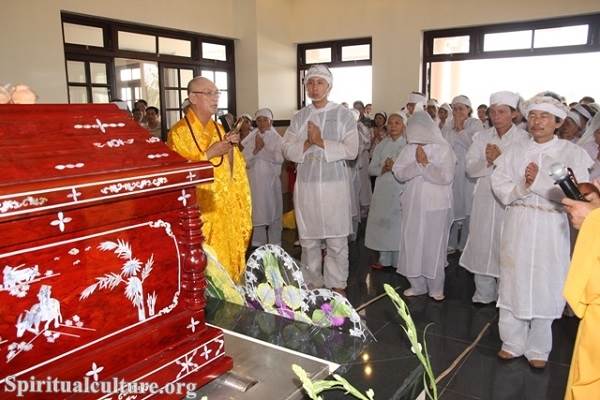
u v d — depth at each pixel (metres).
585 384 1.22
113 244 0.91
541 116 2.10
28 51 4.70
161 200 0.98
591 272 1.15
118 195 0.86
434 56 6.97
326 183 2.99
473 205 3.00
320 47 7.91
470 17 6.45
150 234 0.98
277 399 1.06
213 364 1.11
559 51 6.09
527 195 2.15
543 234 2.12
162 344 1.02
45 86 4.86
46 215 0.79
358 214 4.90
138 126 1.07
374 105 7.36
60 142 0.90
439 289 3.16
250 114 7.49
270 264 1.52
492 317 2.91
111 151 0.95
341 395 1.10
